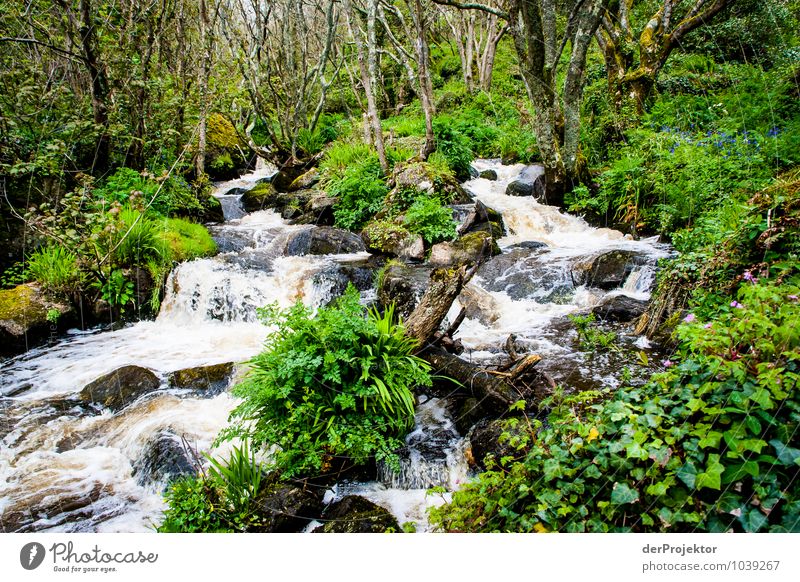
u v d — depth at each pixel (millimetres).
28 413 4656
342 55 15008
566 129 8859
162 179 8180
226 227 9539
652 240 7391
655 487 2014
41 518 3455
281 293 7180
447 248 7590
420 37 9570
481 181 11133
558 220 8711
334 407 3637
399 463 3680
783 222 3566
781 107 7375
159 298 7039
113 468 4035
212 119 14375
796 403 1945
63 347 6082
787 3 11406
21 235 6887
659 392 2434
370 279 7195
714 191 6418
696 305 4152
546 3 8062
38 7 7898
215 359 5641
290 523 3215
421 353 4449
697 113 8797
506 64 19219
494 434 3600
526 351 4590
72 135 7660
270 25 16875
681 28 9836
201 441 4129
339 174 10680
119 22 8992
